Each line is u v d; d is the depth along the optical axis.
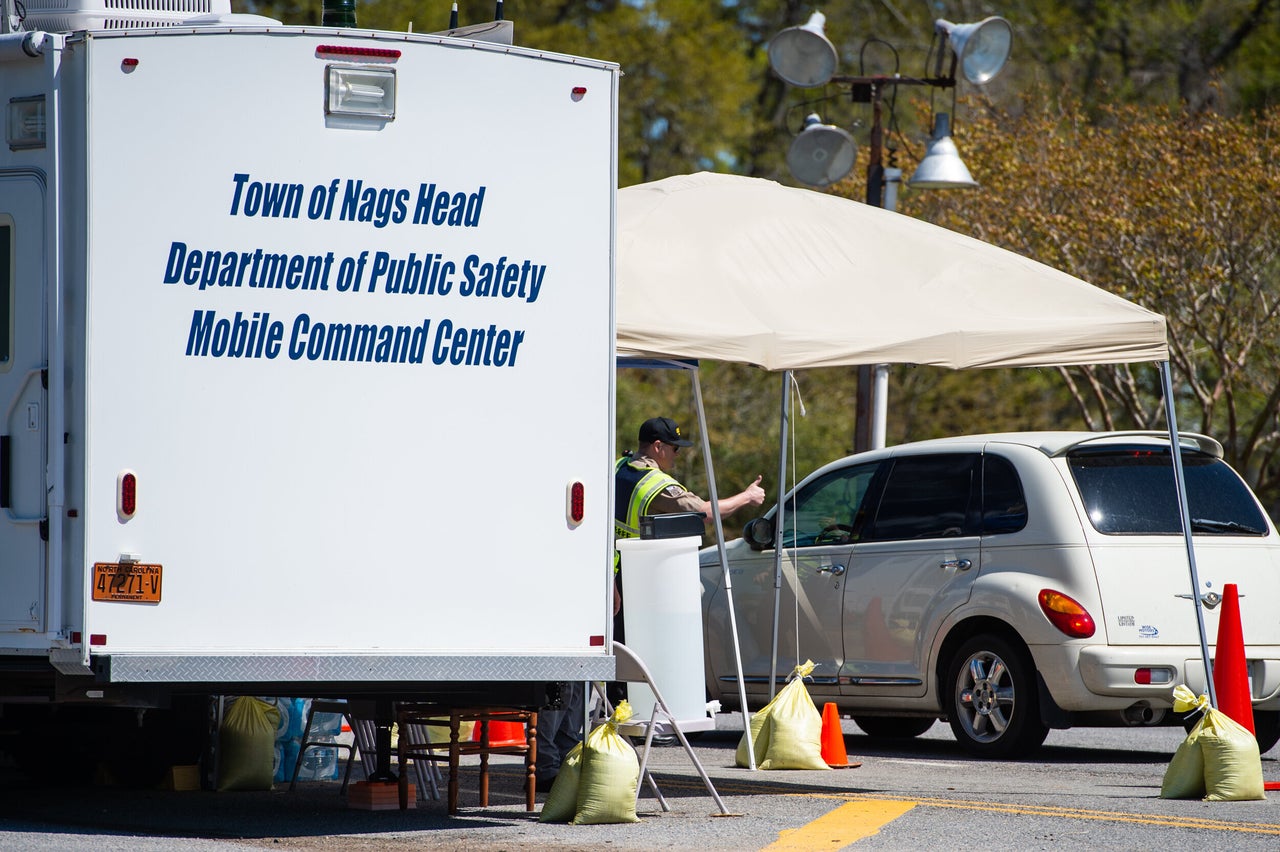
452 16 22.05
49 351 17.88
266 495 18.42
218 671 18.11
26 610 18.05
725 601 31.58
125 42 17.95
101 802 22.62
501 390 19.50
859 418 43.53
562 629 19.75
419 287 19.09
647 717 22.05
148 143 18.03
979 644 28.17
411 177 19.06
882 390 39.88
